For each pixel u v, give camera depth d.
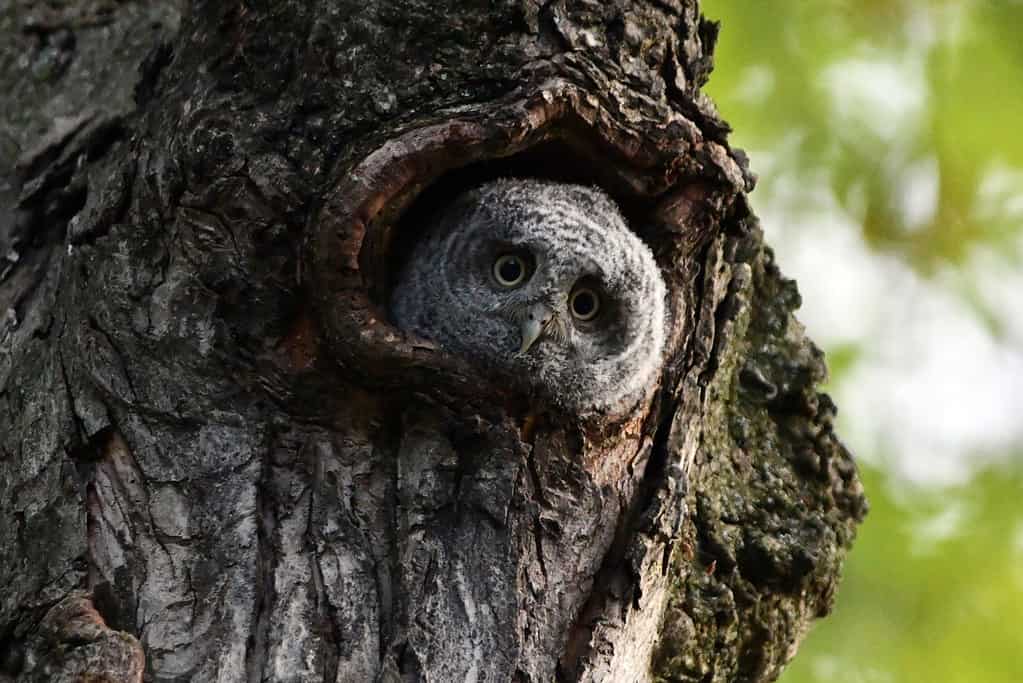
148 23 7.95
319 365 6.38
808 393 7.65
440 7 6.48
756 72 9.34
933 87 9.23
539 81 6.45
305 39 6.50
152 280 6.48
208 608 6.02
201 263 6.41
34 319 6.96
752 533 7.24
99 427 6.33
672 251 7.05
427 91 6.43
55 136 7.54
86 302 6.55
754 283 7.68
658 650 6.93
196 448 6.30
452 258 7.64
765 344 7.68
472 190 7.63
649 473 6.70
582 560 6.40
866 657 9.10
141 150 6.71
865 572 9.26
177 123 6.59
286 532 6.22
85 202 7.22
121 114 7.41
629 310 7.36
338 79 6.42
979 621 9.13
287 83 6.49
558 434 6.55
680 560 6.98
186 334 6.39
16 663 6.02
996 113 9.07
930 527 9.48
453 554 6.22
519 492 6.37
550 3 6.56
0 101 7.80
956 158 9.30
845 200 9.65
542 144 6.86
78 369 6.46
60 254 7.19
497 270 7.77
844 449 7.79
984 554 9.32
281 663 5.92
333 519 6.26
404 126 6.36
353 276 6.30
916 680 9.02
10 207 7.47
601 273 7.41
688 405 6.84
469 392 6.38
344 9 6.48
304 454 6.36
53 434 6.40
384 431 6.46
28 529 6.25
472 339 7.68
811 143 9.48
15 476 6.44
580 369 7.38
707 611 7.03
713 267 7.14
